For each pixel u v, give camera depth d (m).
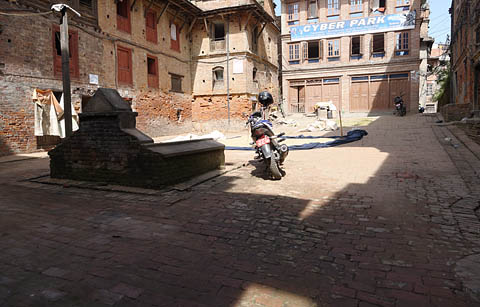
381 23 26.70
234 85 23.70
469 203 4.45
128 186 5.76
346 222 3.96
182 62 23.84
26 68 12.93
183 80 23.95
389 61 26.73
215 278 2.71
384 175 6.27
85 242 3.46
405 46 26.38
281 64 32.66
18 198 5.21
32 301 2.38
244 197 5.12
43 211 4.53
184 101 24.05
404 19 26.12
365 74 27.50
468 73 17.36
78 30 15.35
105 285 2.61
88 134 6.12
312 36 28.56
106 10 17.02
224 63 23.86
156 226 3.94
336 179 6.13
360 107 27.84
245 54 23.30
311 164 7.75
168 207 4.67
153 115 20.78
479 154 7.61
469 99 17.11
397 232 3.61
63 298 2.43
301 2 28.72
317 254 3.14
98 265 2.94
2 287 2.57
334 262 2.96
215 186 5.82
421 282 2.59
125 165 5.78
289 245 3.35
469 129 11.40
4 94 12.13
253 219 4.14
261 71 26.55
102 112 5.90
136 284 2.62
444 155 7.88
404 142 10.55
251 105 24.27
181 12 23.02
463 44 19.14
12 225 3.97
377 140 11.46
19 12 12.63
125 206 4.73
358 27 27.28
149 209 4.58
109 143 5.91
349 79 27.94
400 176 6.11
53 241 3.49
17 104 12.61
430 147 9.21
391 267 2.85
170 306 2.33
